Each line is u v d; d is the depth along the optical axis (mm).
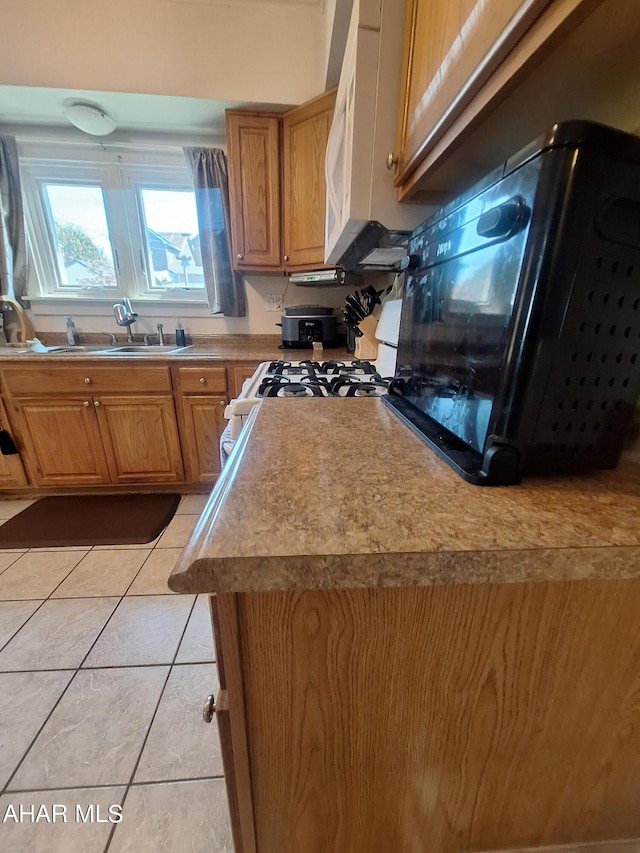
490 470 442
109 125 2008
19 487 2105
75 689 1086
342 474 476
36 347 2207
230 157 1965
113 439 2064
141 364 1963
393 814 545
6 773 896
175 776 892
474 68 525
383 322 1436
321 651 430
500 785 545
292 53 1886
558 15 395
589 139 355
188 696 1069
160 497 2191
